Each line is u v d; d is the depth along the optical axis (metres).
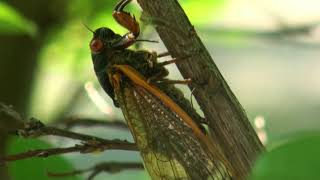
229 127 0.28
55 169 0.30
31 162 0.30
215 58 0.43
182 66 0.28
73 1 0.35
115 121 0.32
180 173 0.30
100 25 0.35
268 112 0.42
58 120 0.34
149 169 0.30
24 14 0.35
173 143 0.30
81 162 0.33
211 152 0.29
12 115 0.30
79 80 0.36
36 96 0.36
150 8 0.28
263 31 0.36
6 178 0.33
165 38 0.28
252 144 0.28
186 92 0.33
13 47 0.35
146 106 0.30
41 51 0.36
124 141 0.30
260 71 0.43
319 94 0.43
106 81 0.31
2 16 0.31
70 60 0.36
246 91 0.43
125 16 0.30
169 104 0.30
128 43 0.30
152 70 0.30
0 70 0.36
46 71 0.36
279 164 0.25
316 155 0.25
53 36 0.35
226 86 0.29
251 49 0.43
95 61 0.31
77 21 0.35
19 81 0.36
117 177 0.34
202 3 0.35
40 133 0.29
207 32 0.35
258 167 0.25
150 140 0.30
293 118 0.41
